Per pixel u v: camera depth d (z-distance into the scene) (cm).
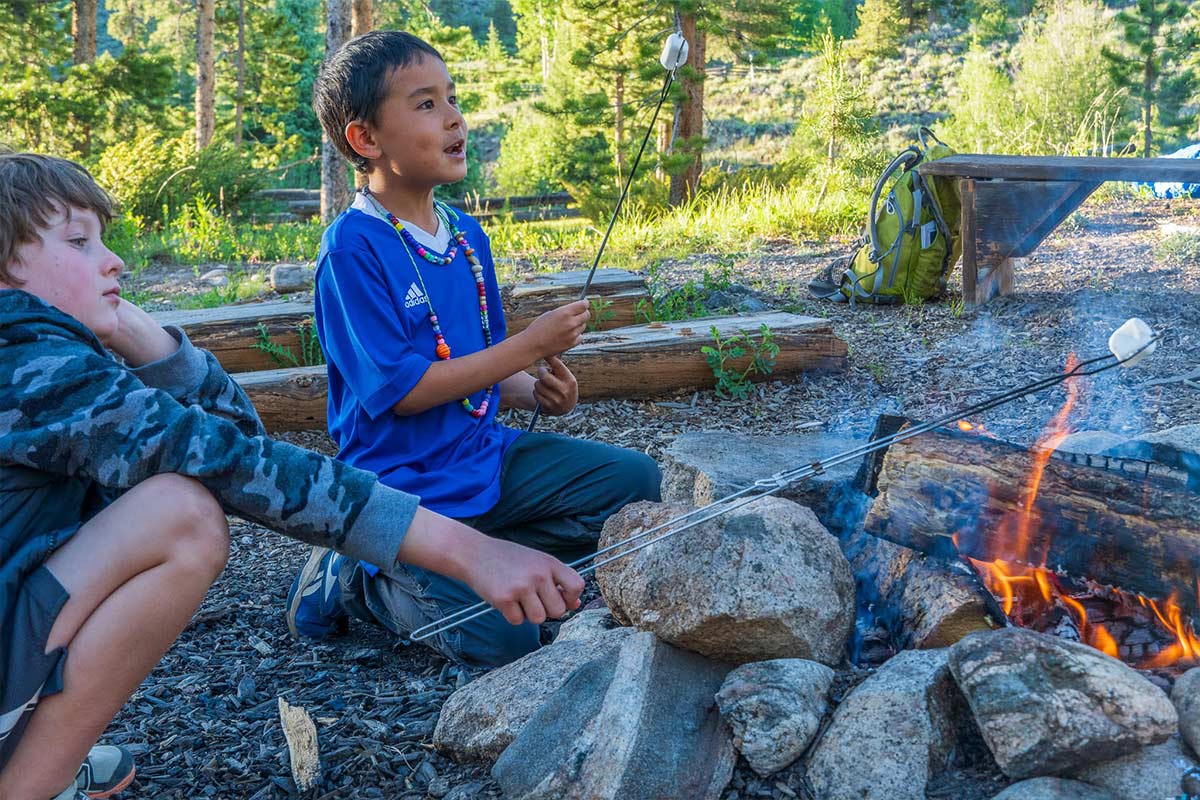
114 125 1938
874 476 236
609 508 296
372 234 273
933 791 173
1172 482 204
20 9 2220
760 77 3478
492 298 300
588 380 462
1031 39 1600
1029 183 544
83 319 171
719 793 183
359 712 238
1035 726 163
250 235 1214
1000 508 214
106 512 163
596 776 185
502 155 2633
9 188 163
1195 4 1476
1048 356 475
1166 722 163
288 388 443
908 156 601
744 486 265
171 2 4259
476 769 210
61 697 159
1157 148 1480
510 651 255
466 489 274
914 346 515
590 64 1756
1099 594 223
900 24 3306
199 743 227
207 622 296
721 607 198
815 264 732
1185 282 565
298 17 4062
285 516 167
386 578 266
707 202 1202
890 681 185
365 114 266
